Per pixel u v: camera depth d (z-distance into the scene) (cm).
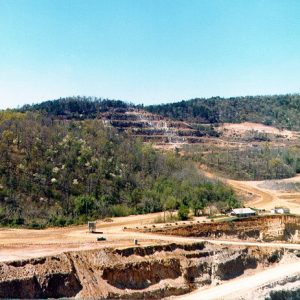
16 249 11500
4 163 17212
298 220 17088
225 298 11306
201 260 12625
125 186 18950
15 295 9631
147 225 15650
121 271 11181
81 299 10175
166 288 11488
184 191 19538
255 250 13800
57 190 17162
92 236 13575
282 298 12069
